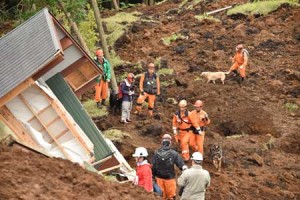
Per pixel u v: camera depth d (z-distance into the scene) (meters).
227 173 16.77
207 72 23.19
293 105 21.16
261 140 18.92
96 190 9.15
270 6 29.55
